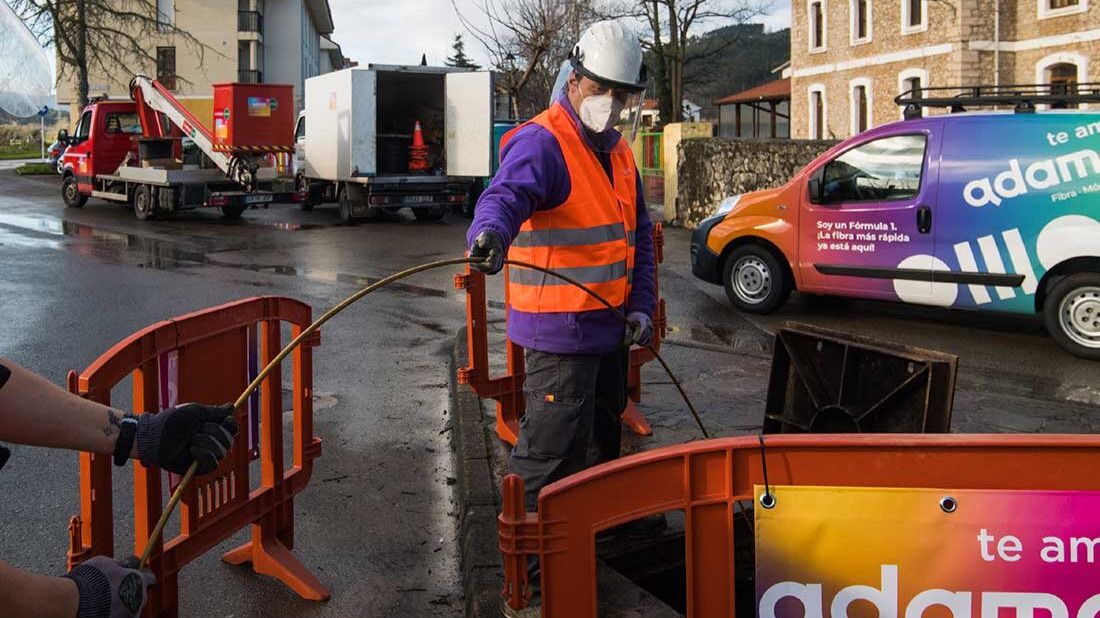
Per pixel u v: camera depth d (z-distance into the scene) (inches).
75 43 1360.7
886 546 91.4
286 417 257.4
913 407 151.6
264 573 162.9
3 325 371.6
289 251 607.5
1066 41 1247.5
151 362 127.2
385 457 227.1
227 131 736.3
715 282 410.6
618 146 147.9
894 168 350.9
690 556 95.6
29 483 205.8
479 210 125.4
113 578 70.4
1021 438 88.3
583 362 139.9
